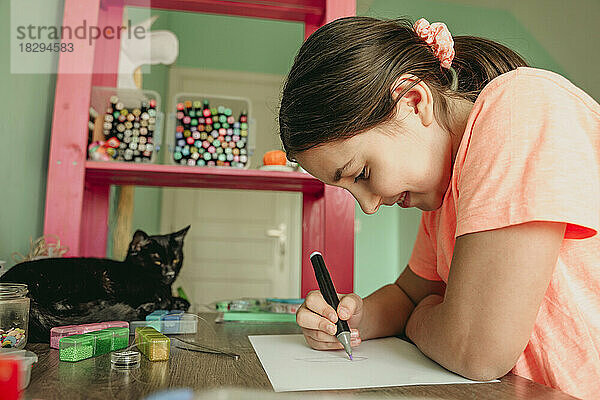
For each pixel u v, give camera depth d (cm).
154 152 128
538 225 50
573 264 57
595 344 55
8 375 29
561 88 57
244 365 57
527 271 50
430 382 51
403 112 60
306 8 146
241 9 148
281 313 103
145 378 49
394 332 80
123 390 44
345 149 60
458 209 56
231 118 134
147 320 77
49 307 70
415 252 89
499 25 239
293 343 73
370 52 60
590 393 54
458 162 59
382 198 66
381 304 81
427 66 63
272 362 59
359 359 62
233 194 330
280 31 289
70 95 119
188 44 284
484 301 51
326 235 131
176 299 108
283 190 155
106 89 127
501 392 47
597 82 234
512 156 52
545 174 50
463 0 233
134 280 83
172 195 318
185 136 132
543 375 57
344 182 64
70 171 118
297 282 333
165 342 58
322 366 58
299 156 63
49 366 54
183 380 49
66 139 118
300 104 60
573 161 51
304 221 161
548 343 56
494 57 72
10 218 105
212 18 286
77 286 73
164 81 261
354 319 75
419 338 63
